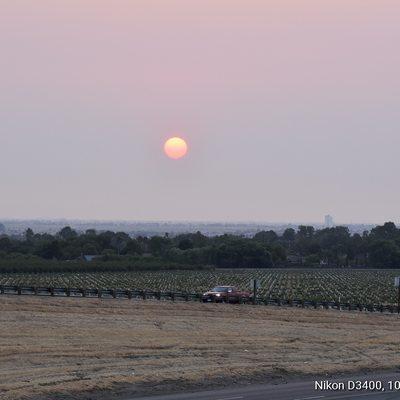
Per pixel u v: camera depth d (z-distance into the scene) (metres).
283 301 166.50
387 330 133.00
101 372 78.62
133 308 142.38
